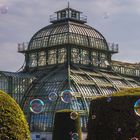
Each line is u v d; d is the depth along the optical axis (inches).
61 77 3715.6
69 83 3592.5
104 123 1353.3
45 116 3587.6
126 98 1318.9
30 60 4239.7
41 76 3875.5
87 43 4072.3
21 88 3838.6
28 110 3718.0
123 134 1311.5
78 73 3782.0
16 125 989.2
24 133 1004.6
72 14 4131.4
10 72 3850.9
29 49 4220.0
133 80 4389.8
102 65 4207.7
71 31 3988.7
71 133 2039.9
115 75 4222.4
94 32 4197.8
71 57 3929.6
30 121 3673.7
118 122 1325.0
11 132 978.1
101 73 4013.3
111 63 4345.5
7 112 984.9
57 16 4168.3
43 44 4101.9
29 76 3895.2
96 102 1387.8
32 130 3641.7
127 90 1379.2
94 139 1370.6
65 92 2549.2
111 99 1347.2
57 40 4008.4
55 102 3553.2
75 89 3597.4
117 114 1330.0
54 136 2071.9
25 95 3811.5
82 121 3491.6
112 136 1331.2
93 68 4069.9
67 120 2054.6
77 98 3555.6
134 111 1299.2
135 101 1300.4
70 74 3718.0
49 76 3796.8
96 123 1373.0
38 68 4133.9
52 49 4050.2
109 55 4325.8
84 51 4062.5
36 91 3759.8
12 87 3779.5
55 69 3924.7
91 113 1400.1
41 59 4133.9
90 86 3727.9
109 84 3902.6
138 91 1363.2
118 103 1332.4
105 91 3794.3
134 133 1295.5
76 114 1974.7
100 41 4212.6
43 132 3567.9
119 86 3998.5
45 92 3688.5
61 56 3978.8
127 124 1307.8
